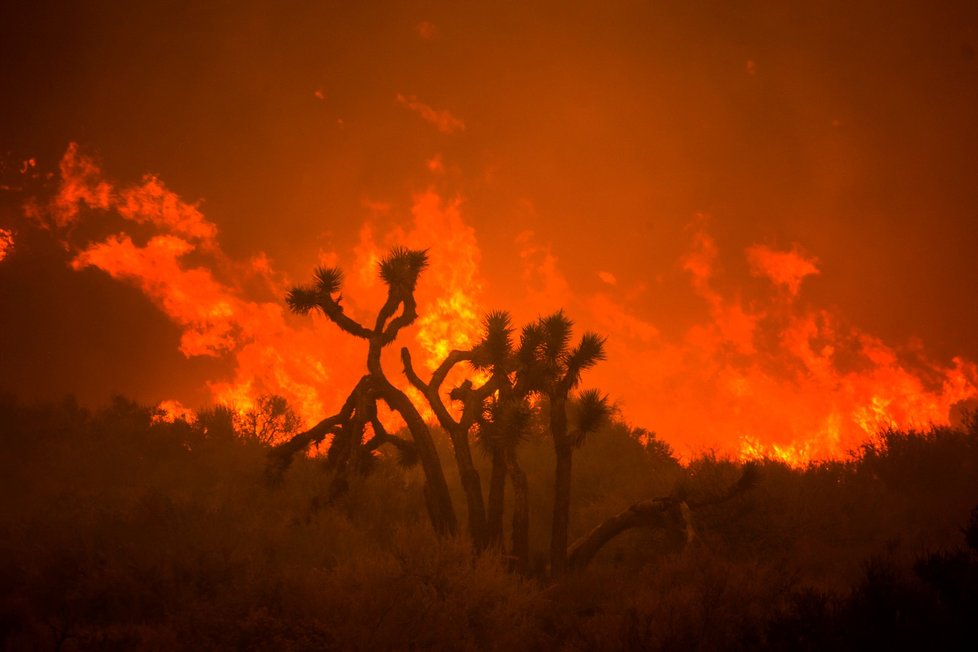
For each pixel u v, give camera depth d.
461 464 10.84
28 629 8.37
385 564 8.65
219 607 7.89
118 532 11.43
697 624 7.25
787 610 7.16
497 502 10.59
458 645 7.72
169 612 8.70
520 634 8.09
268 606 7.97
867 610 6.55
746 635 6.75
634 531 12.12
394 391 11.65
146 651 7.32
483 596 8.29
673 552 10.60
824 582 8.91
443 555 8.62
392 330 12.07
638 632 7.21
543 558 10.84
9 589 9.88
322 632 7.34
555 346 10.85
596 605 9.15
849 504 12.22
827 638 6.41
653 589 8.61
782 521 11.27
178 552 9.87
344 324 11.93
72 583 9.22
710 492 11.82
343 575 8.75
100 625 8.52
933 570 6.84
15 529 12.02
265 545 11.00
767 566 8.49
